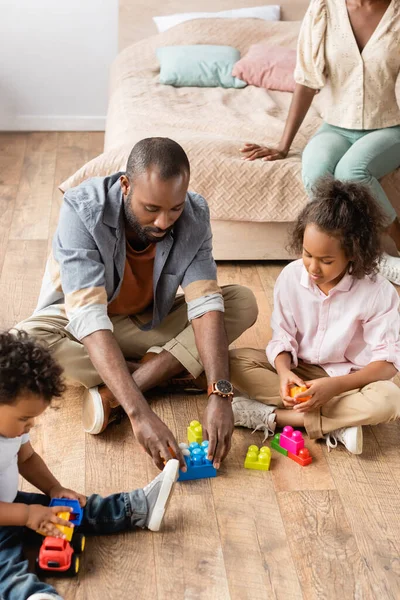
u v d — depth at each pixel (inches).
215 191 108.4
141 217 70.8
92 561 61.7
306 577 61.1
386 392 74.2
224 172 108.2
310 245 73.2
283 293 80.0
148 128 122.0
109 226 74.2
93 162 109.0
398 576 61.5
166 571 61.1
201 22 158.9
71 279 73.2
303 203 108.8
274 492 70.3
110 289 77.5
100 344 70.6
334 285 77.7
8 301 101.0
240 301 83.6
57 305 80.7
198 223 77.4
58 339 77.2
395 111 108.7
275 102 137.7
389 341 76.5
